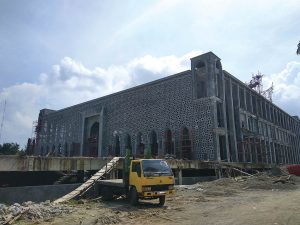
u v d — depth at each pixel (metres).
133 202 15.81
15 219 11.67
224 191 22.11
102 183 18.98
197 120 43.72
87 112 64.31
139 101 53.69
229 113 47.72
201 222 11.25
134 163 16.53
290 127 84.25
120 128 56.00
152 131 49.97
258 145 56.59
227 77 49.09
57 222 11.71
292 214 12.05
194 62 46.19
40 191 19.27
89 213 13.52
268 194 20.45
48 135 76.31
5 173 26.39
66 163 21.80
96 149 60.72
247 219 11.44
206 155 41.38
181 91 47.06
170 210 14.30
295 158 82.88
